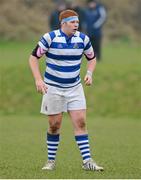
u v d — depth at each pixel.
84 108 26.42
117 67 62.16
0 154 32.31
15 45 97.75
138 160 30.62
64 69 26.11
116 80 59.44
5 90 58.75
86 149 26.48
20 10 111.50
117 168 27.64
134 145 36.94
